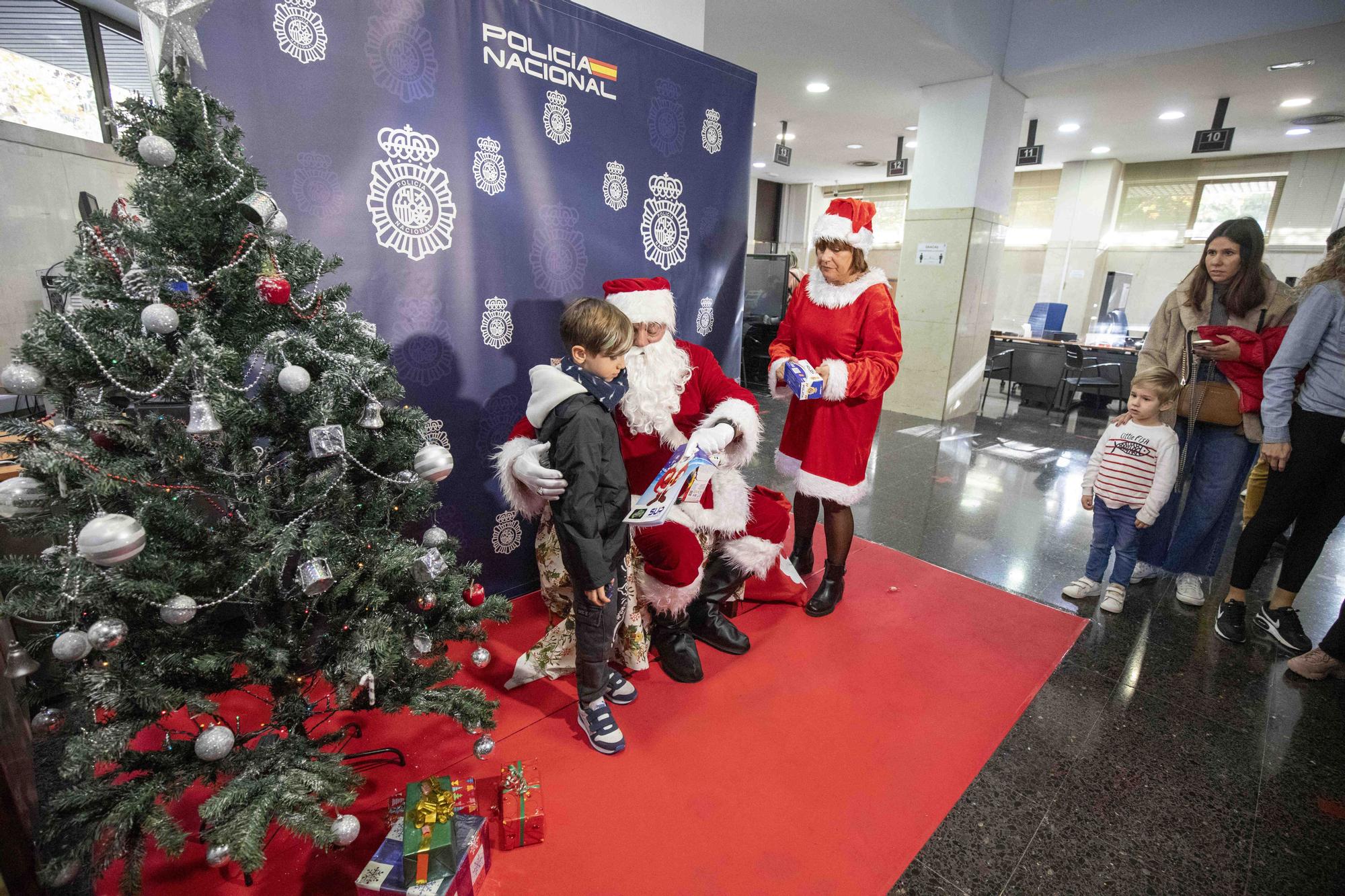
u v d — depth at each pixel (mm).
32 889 1138
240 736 1329
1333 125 6750
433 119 1945
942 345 6098
